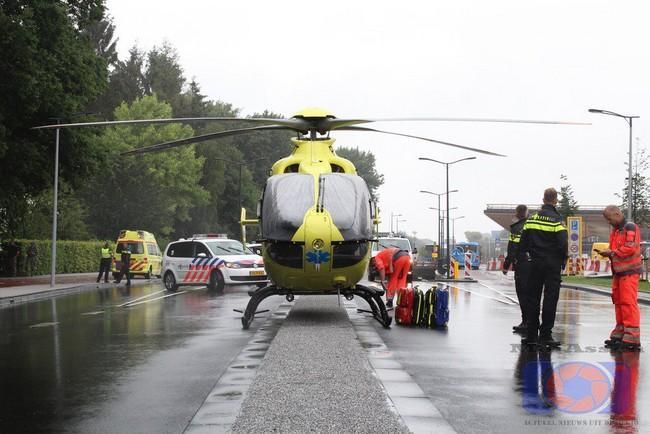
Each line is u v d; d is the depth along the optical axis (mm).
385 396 6629
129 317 15797
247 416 5934
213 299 21469
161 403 6844
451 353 9750
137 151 15086
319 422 5750
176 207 71188
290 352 9203
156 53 91750
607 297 23781
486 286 30516
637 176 47250
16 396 7227
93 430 5898
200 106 92688
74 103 32625
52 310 18531
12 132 32062
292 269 13508
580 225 43938
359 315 15281
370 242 14117
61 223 56469
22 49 29422
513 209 86000
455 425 5914
